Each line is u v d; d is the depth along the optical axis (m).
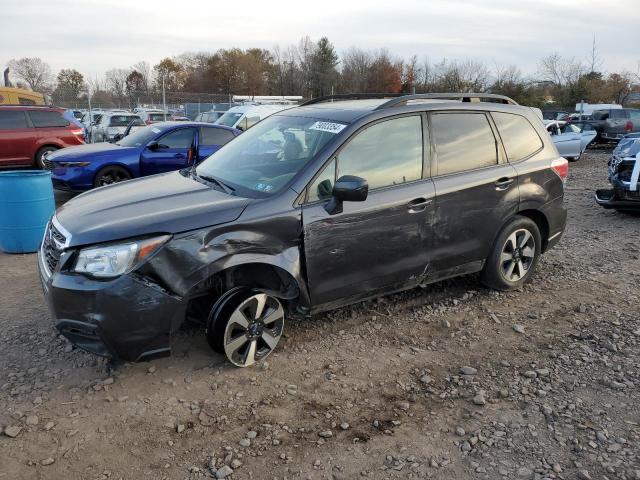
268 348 4.02
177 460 2.97
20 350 4.07
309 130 4.43
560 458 3.03
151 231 3.42
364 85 64.56
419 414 3.42
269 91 74.50
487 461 3.00
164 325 3.47
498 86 43.81
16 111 13.02
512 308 5.04
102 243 3.39
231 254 3.63
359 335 4.44
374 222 4.19
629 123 24.42
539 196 5.27
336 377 3.81
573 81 45.41
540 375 3.88
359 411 3.44
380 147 4.32
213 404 3.46
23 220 6.61
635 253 6.87
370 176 4.25
